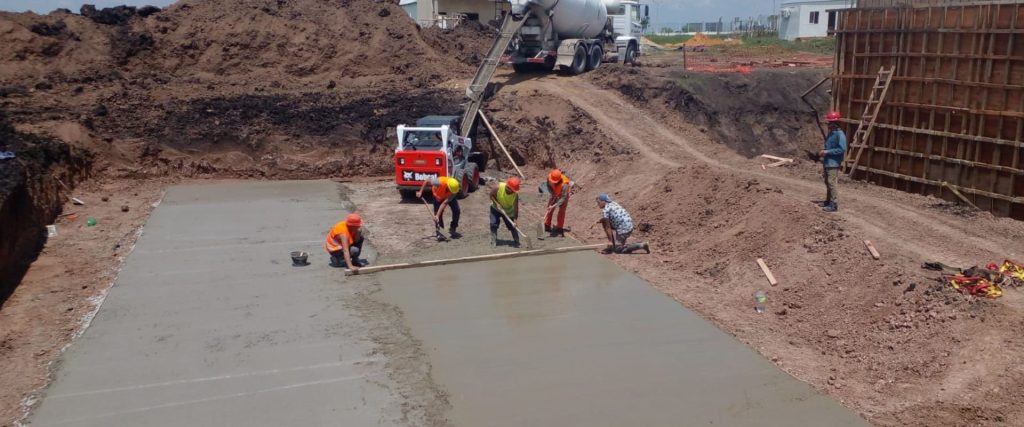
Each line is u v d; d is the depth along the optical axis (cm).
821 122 2467
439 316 986
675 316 986
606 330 939
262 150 1966
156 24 2488
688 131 2084
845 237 1102
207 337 920
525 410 746
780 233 1175
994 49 1418
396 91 2278
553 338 915
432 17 4256
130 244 1331
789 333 947
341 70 2534
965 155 1508
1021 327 808
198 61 2456
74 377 816
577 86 2317
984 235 1145
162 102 2050
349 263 1145
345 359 859
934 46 1548
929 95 1573
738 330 947
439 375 820
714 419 729
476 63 2748
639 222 1426
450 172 1653
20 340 927
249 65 2489
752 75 2559
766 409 747
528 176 1973
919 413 732
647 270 1186
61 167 1630
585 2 2416
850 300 975
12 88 2006
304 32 2577
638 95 2262
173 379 812
